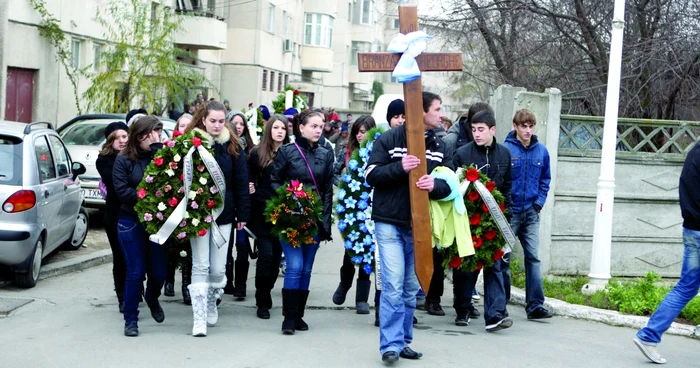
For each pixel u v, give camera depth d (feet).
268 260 30.53
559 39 58.23
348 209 30.04
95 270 40.91
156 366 23.79
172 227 26.37
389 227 24.26
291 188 27.94
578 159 37.93
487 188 27.35
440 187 25.23
